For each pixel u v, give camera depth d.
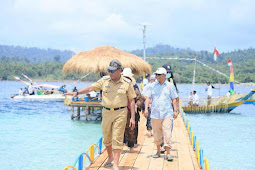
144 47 27.25
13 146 11.93
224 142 14.02
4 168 9.05
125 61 17.67
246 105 35.66
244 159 10.97
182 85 123.06
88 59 17.73
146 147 8.54
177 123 13.39
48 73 137.62
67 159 10.08
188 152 8.05
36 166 9.25
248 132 16.83
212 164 10.25
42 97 35.41
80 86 92.19
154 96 7.13
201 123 20.28
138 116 8.16
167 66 8.92
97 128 16.36
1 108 26.28
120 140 6.06
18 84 104.12
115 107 6.02
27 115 21.78
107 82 6.09
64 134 14.49
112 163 6.71
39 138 13.55
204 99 25.94
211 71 135.50
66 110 25.16
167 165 6.82
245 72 139.00
